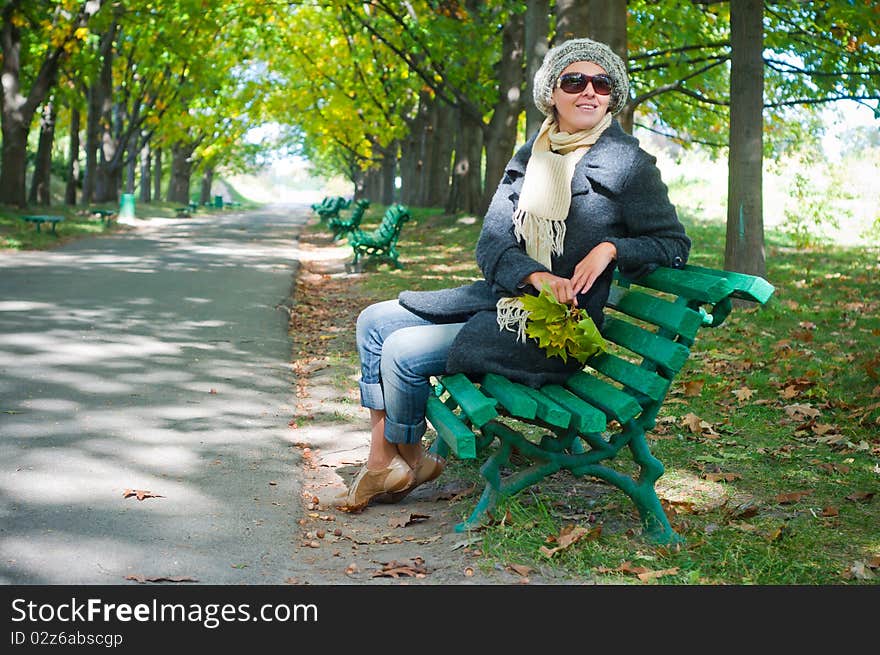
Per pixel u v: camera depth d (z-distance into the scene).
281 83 44.88
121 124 39.31
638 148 3.86
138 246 20.56
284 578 3.45
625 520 4.07
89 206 35.91
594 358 4.02
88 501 4.16
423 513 4.28
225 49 36.19
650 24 17.03
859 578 3.44
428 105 35.03
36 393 6.22
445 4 20.03
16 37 25.52
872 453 5.19
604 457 3.89
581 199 3.85
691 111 20.16
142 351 7.96
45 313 9.80
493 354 3.89
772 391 6.59
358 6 22.36
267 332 9.44
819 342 8.30
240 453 5.12
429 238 21.88
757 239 10.16
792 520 4.10
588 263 3.71
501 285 3.89
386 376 4.10
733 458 5.11
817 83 15.28
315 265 18.06
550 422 3.53
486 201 22.56
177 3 25.83
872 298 10.97
